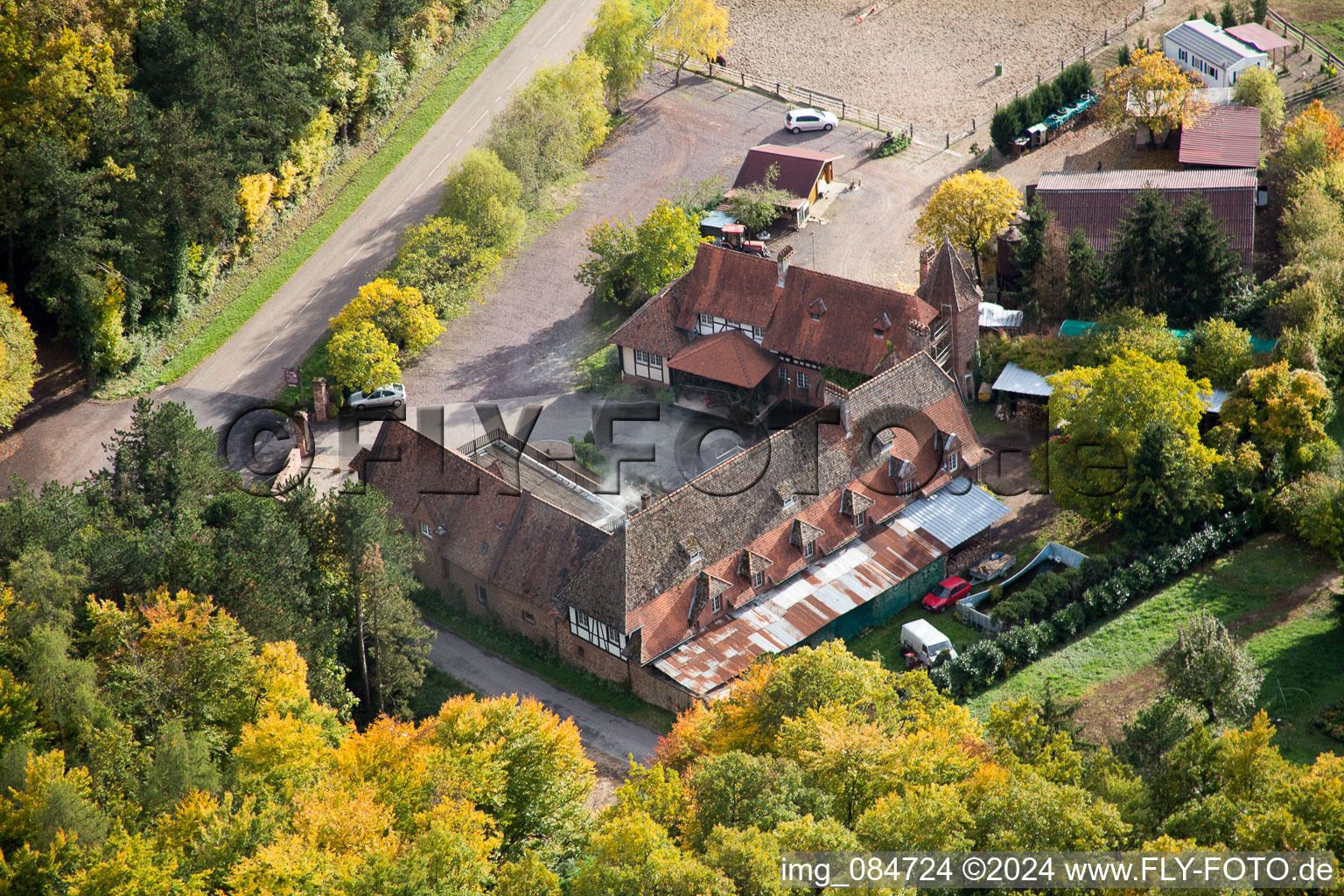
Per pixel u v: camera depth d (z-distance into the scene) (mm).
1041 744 64750
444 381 112250
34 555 68062
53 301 100625
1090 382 90312
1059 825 53688
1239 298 107188
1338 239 108875
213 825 56906
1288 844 51656
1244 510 89375
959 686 79062
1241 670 71062
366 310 108312
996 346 106188
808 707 65312
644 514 80812
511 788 65312
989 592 86438
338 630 77562
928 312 102375
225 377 110125
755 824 54781
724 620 82688
